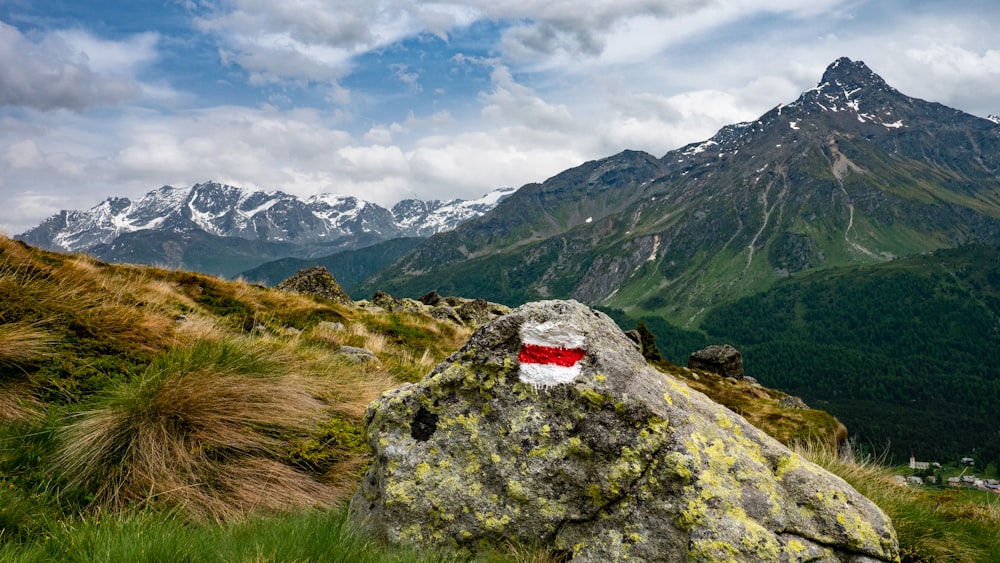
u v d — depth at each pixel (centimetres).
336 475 196
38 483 167
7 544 135
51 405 198
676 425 150
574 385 155
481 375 163
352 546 145
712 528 137
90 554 131
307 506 176
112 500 167
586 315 169
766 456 153
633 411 150
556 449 152
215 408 198
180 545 133
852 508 145
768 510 141
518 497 151
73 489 168
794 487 147
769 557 134
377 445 166
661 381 161
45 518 148
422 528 155
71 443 178
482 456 157
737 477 145
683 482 143
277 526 148
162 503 167
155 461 178
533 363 160
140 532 135
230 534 147
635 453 147
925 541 184
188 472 179
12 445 178
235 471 185
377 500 167
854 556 140
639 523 143
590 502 148
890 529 145
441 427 163
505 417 158
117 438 182
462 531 153
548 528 149
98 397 203
